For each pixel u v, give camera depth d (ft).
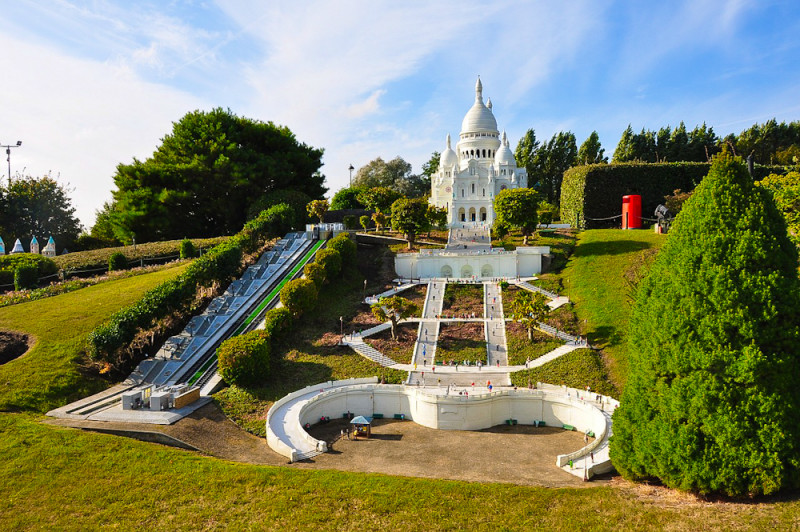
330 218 493.36
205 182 428.97
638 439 117.60
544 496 124.26
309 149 524.93
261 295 294.66
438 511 120.26
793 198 215.92
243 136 476.54
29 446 148.66
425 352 248.93
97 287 292.61
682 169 433.07
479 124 570.05
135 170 426.51
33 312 253.24
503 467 154.81
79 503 124.88
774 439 101.30
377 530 113.91
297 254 354.13
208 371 220.23
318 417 201.46
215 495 128.67
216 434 172.65
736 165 114.73
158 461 144.77
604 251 341.82
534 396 201.57
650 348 116.98
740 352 104.63
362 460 160.66
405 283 335.26
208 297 290.56
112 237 483.51
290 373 224.53
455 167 517.96
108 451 148.77
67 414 178.70
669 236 121.70
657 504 112.16
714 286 107.34
